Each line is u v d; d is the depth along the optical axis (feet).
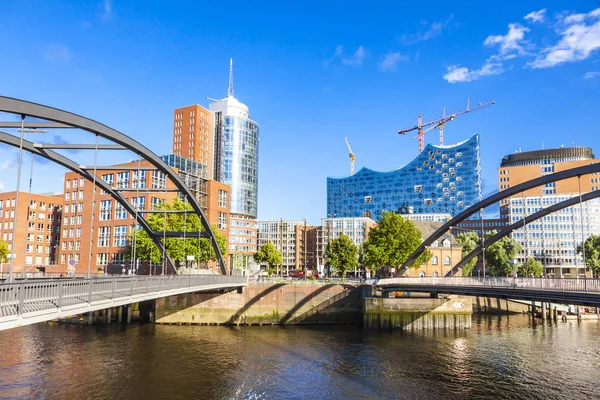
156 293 110.32
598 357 147.74
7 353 142.31
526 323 225.76
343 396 109.09
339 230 514.27
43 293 67.87
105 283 86.79
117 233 301.02
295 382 119.24
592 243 381.81
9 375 119.24
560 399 107.55
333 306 219.20
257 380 120.47
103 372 124.47
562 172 134.51
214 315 214.90
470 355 149.48
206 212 344.90
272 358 143.54
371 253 257.75
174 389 111.96
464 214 182.19
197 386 114.62
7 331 180.34
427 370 131.13
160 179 306.76
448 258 327.06
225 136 579.07
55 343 158.92
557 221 495.82
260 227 585.22
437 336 184.24
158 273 280.92
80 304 77.05
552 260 488.85
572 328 209.26
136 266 258.16
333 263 285.02
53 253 385.70
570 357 147.54
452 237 335.06
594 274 391.65
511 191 158.61
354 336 182.80
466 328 203.31
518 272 410.93
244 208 580.30
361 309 219.82
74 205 325.42
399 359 143.54
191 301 215.72
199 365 133.80
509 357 147.23
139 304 224.74
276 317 216.13
